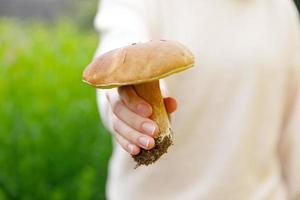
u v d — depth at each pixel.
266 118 1.04
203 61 1.00
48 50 1.86
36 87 1.68
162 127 0.76
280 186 1.07
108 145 1.58
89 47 2.05
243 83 1.01
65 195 1.54
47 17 7.03
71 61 1.80
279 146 1.11
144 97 0.75
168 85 1.00
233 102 1.01
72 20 6.03
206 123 1.01
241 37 1.02
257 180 1.04
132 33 0.92
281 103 1.06
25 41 2.14
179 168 1.02
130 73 0.70
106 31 0.95
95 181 1.57
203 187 1.02
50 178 1.55
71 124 1.58
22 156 1.54
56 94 1.66
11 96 1.68
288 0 1.08
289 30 1.06
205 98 1.01
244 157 1.02
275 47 1.03
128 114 0.74
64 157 1.55
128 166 1.03
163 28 1.01
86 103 1.61
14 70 1.72
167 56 0.70
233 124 1.01
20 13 7.03
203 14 1.02
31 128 1.55
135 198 1.03
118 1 0.99
